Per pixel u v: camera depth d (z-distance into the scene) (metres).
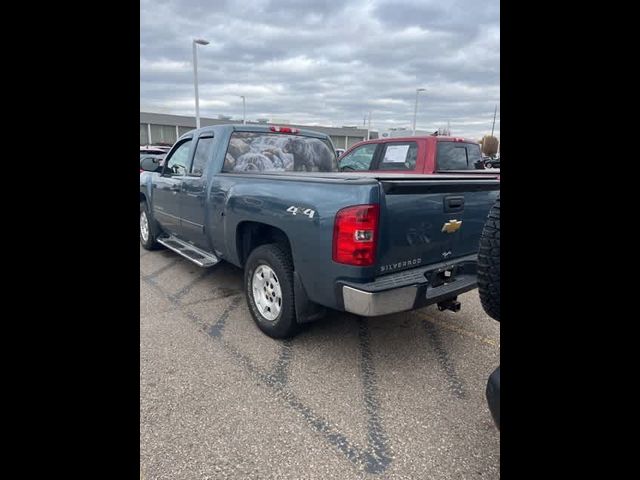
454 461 2.07
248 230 3.61
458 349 3.24
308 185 2.84
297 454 2.10
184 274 5.22
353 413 2.43
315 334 3.47
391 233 2.60
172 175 5.05
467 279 3.09
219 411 2.43
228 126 4.13
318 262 2.72
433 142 6.08
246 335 3.45
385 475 1.98
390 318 3.83
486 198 3.26
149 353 3.12
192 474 1.96
